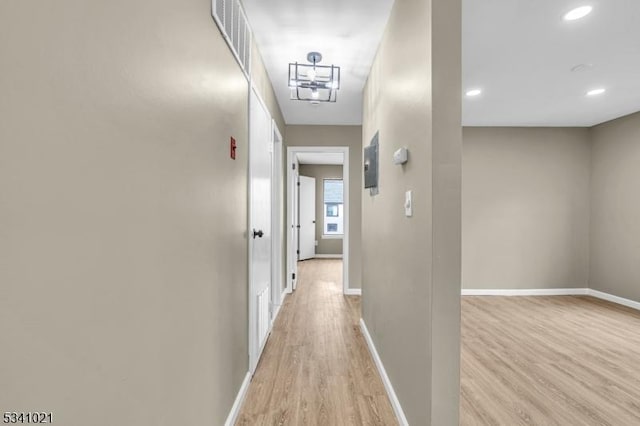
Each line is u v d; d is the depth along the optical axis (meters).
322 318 3.26
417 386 1.39
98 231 0.65
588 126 4.26
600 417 1.70
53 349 0.55
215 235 1.37
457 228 1.23
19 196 0.49
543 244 4.30
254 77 2.21
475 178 4.30
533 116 3.87
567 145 4.29
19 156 0.49
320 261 7.26
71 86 0.58
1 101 0.46
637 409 1.77
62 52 0.56
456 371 1.23
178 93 1.01
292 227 4.34
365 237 2.84
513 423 1.65
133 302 0.78
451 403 1.23
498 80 2.82
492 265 4.30
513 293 4.29
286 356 2.38
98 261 0.65
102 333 0.67
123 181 0.73
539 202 4.29
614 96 3.20
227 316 1.55
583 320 3.29
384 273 2.06
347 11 1.93
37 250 0.52
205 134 1.25
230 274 1.59
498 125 4.24
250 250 2.00
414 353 1.43
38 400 0.52
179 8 1.01
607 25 1.99
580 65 2.53
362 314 2.96
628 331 2.97
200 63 1.19
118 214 0.72
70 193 0.58
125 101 0.73
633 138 3.73
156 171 0.88
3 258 0.47
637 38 2.14
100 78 0.65
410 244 1.50
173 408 0.99
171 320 0.98
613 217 3.96
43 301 0.53
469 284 4.31
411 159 1.49
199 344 1.20
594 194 4.23
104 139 0.67
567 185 4.29
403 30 1.64
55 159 0.55
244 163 1.89
